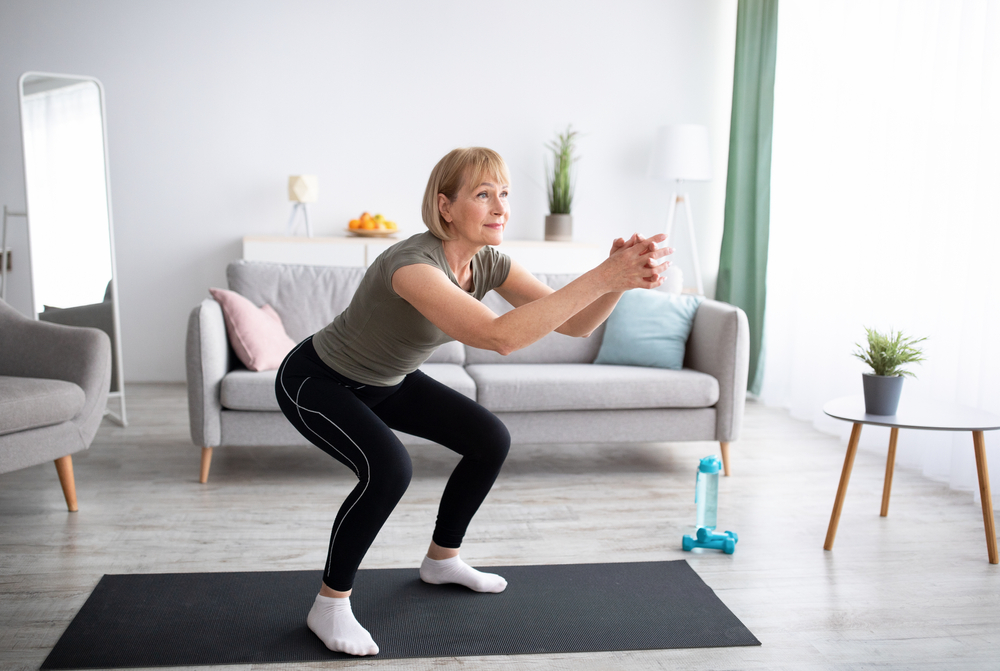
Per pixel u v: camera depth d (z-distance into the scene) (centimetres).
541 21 475
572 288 149
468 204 164
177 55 449
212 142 458
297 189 438
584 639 179
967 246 296
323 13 458
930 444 305
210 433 280
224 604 191
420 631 181
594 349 348
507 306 361
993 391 282
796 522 257
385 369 178
